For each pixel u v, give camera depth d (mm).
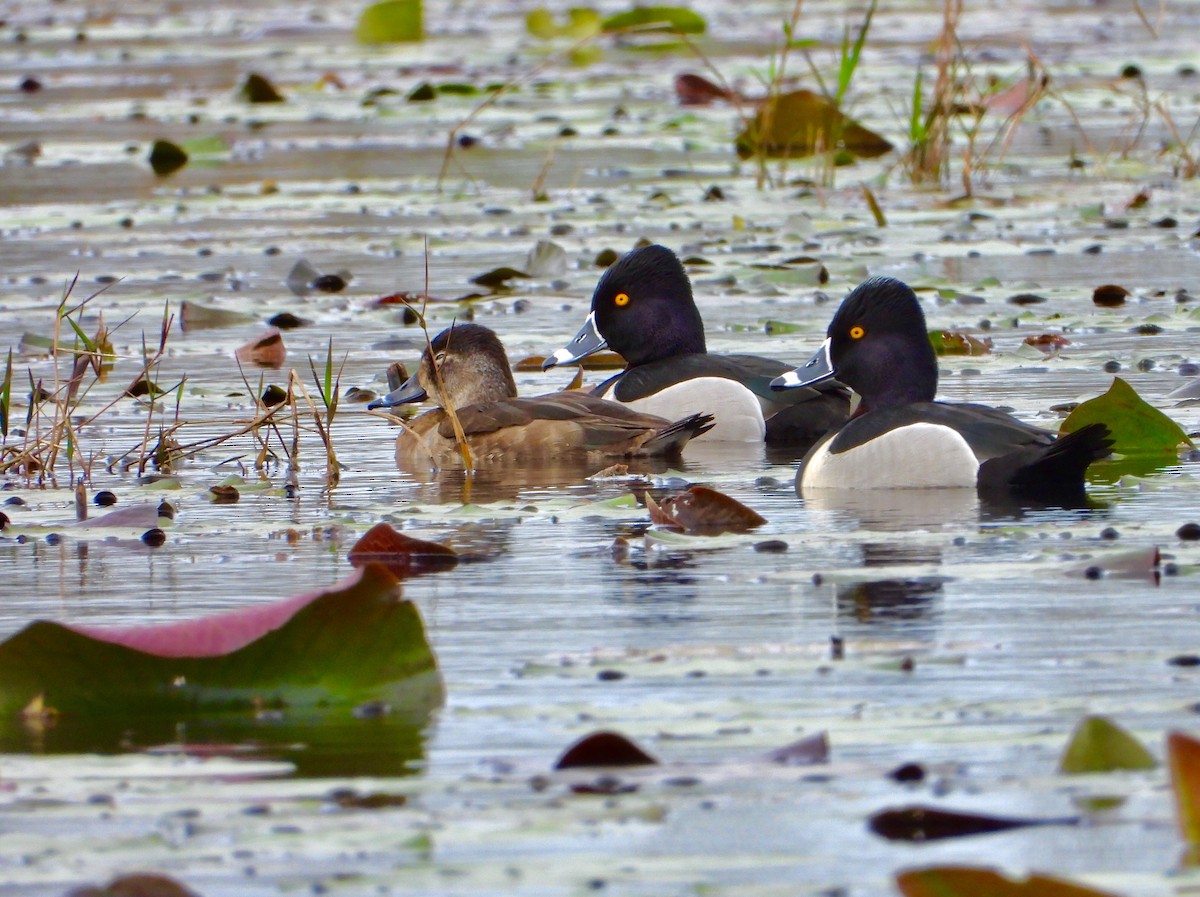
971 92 34406
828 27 49938
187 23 56250
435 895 5758
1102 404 13172
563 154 33688
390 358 18156
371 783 6727
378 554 10547
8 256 24812
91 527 11680
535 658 8312
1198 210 26688
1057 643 8273
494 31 51906
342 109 38500
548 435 14016
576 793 6559
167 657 7703
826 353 13766
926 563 9984
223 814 6453
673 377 15258
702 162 32312
